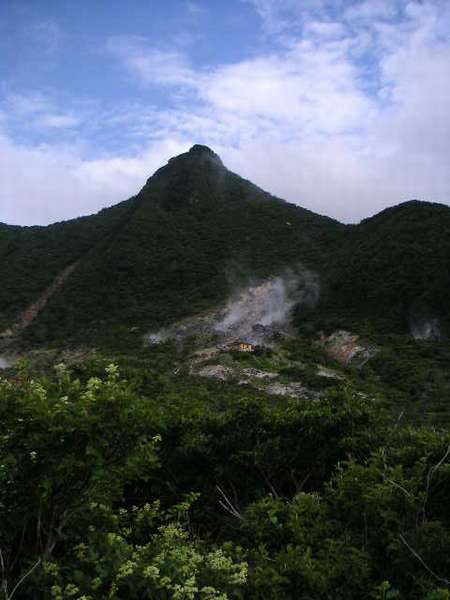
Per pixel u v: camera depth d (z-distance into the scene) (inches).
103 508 169.6
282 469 277.7
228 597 155.5
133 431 155.5
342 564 170.9
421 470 212.7
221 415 299.0
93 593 143.6
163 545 165.5
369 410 296.4
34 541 162.4
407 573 171.6
